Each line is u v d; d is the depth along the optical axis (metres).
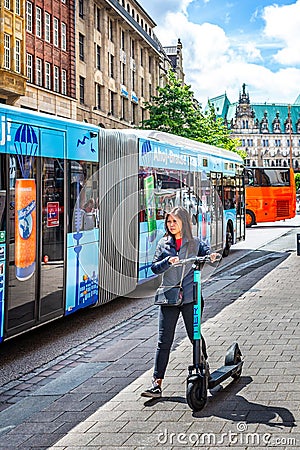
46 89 42.62
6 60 37.22
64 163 10.41
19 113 9.01
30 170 9.26
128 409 6.31
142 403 6.46
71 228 10.63
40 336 10.53
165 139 15.42
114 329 10.89
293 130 196.62
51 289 9.93
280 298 12.45
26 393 7.36
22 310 9.02
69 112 46.72
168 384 7.05
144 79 69.06
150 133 14.66
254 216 42.81
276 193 42.84
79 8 50.50
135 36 64.81
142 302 13.64
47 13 43.72
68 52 46.84
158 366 6.64
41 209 9.59
